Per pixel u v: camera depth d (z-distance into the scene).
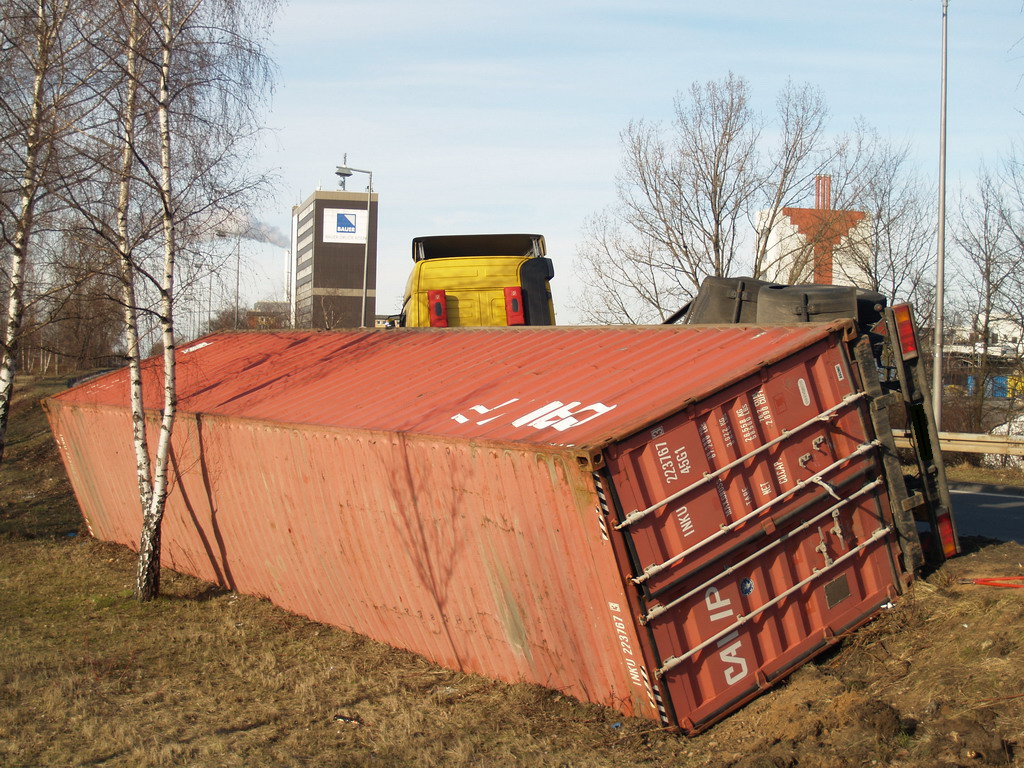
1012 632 6.72
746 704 6.95
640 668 6.59
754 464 7.06
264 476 11.08
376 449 8.83
